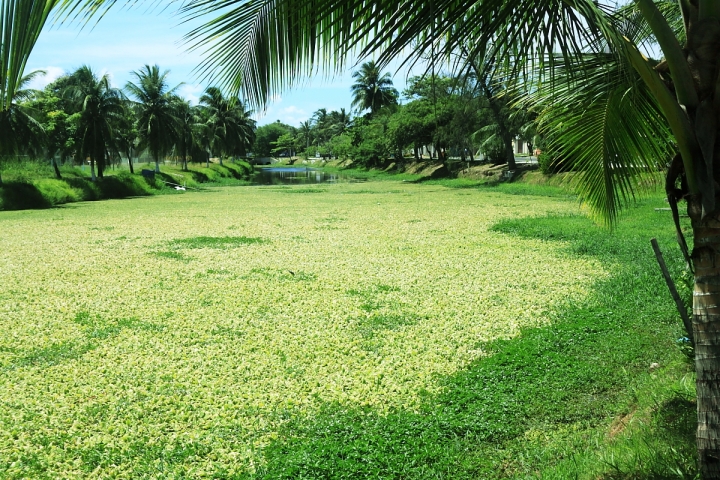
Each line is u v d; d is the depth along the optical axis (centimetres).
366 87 6288
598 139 411
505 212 1988
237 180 5484
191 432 430
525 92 388
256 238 1470
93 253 1277
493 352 595
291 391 504
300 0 238
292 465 376
